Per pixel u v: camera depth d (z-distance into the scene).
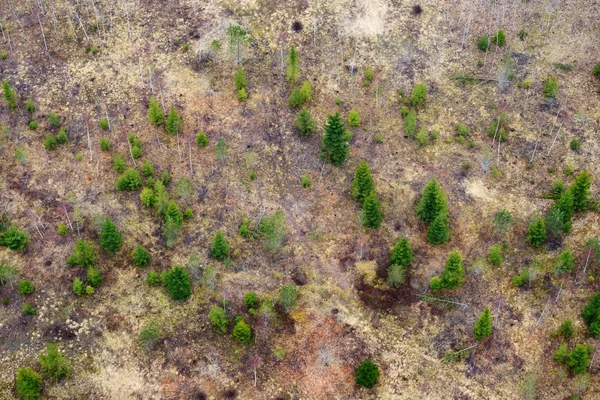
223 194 88.00
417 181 89.31
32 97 95.62
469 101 96.62
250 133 93.00
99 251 83.06
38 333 77.88
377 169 90.38
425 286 81.50
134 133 92.38
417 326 79.19
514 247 84.25
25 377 71.56
